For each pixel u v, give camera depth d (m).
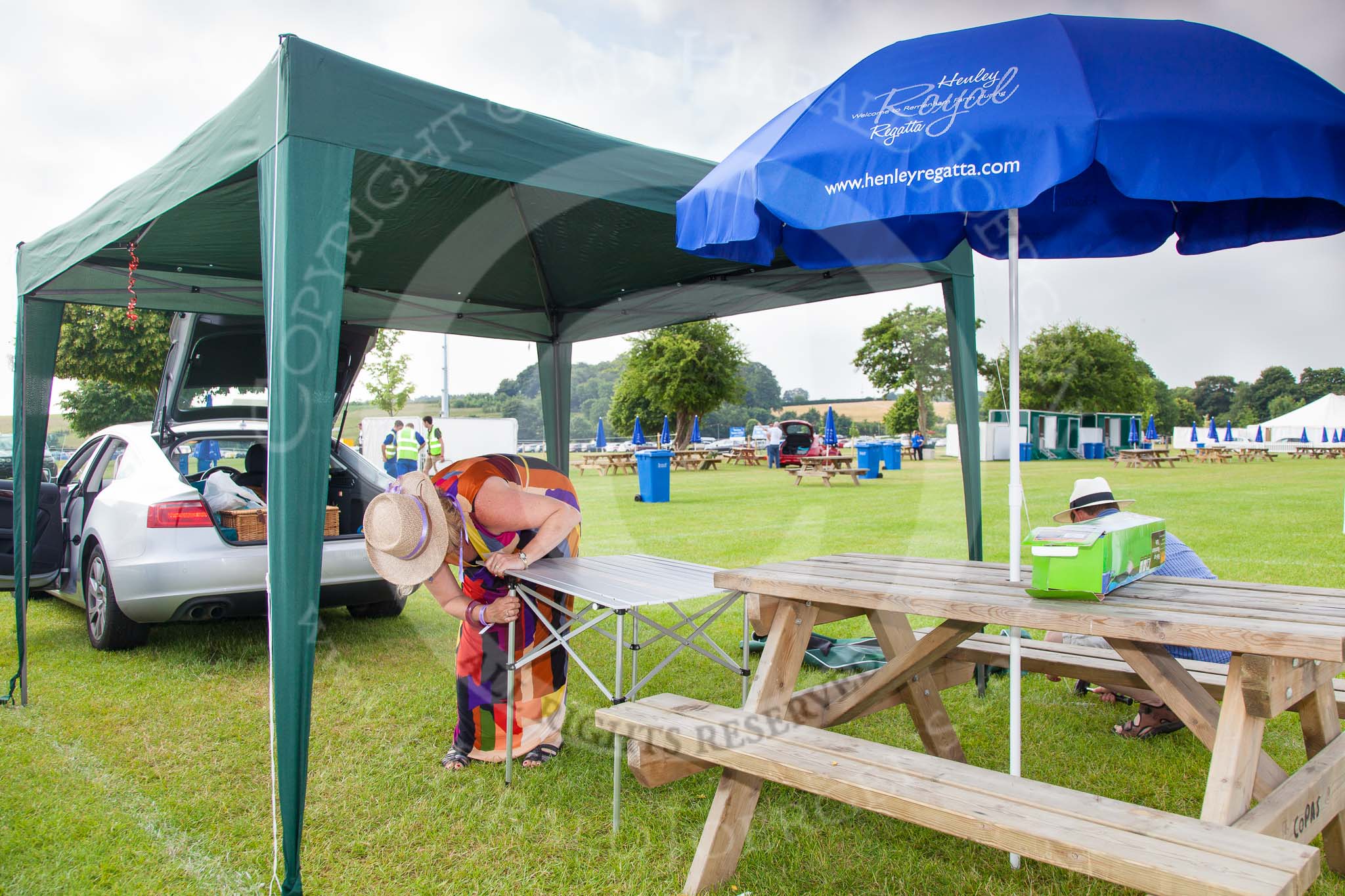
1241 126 1.66
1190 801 2.52
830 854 2.26
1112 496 2.96
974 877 2.11
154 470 4.27
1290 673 1.74
